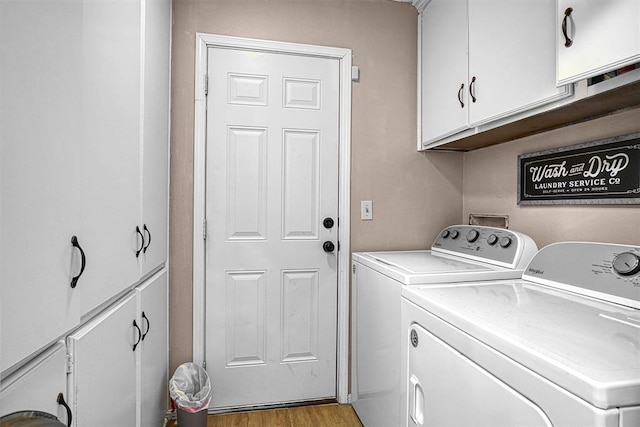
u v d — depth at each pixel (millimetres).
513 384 757
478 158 2162
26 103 585
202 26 1970
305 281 2129
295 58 2104
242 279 2051
